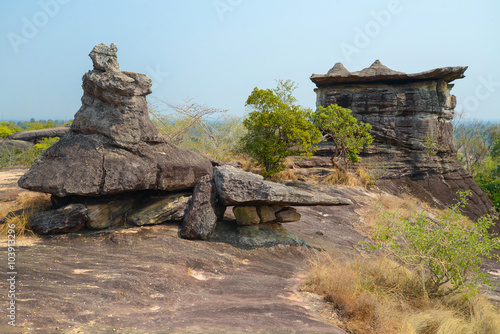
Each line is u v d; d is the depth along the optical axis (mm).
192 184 9992
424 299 6527
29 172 7980
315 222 14305
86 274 5672
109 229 8531
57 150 8414
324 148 24969
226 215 11430
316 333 4516
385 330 4949
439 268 6754
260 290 6273
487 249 6695
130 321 4301
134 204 9469
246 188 9227
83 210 8094
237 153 20828
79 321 4086
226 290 6133
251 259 8398
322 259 8922
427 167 24750
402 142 25078
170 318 4559
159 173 9266
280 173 21047
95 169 8305
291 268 8172
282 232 10227
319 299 5988
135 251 7305
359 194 19250
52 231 7816
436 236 6801
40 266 5734
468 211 23625
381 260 7168
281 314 5074
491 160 45062
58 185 7906
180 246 8000
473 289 6598
